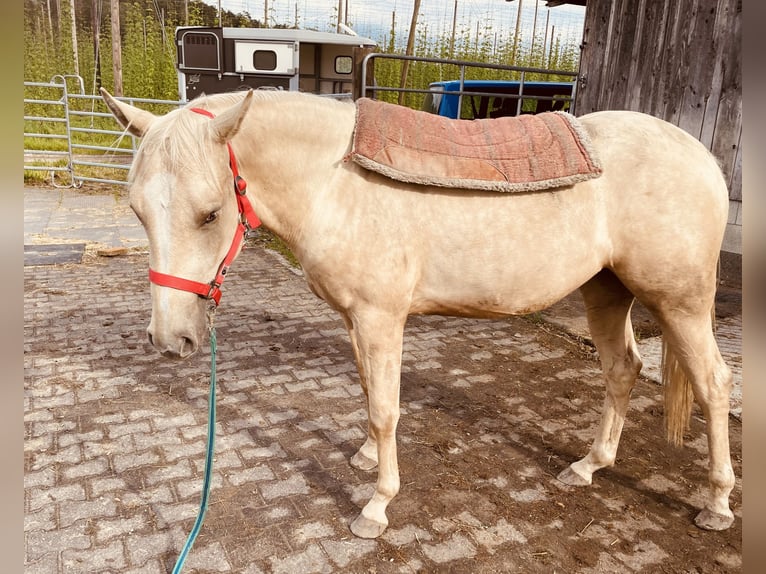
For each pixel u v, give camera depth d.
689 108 5.66
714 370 2.44
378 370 2.29
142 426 3.22
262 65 10.30
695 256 2.30
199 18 21.28
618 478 2.88
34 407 3.39
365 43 11.49
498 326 4.98
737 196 5.48
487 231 2.25
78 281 5.75
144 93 17.19
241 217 2.13
